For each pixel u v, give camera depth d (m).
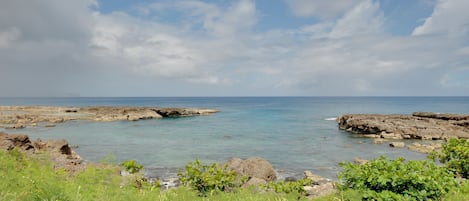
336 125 50.56
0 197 5.00
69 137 35.16
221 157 24.81
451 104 155.38
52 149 18.41
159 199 7.39
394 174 6.95
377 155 25.53
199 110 80.12
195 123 54.06
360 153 26.50
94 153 26.08
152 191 7.86
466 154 9.24
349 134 39.16
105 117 58.75
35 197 5.32
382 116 46.62
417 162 7.48
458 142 9.91
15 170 6.12
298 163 22.73
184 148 28.77
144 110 69.75
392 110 102.25
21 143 16.53
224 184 9.76
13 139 16.25
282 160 23.80
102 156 24.83
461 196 6.88
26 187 5.46
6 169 6.02
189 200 7.90
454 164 9.43
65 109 78.38
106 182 7.05
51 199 5.43
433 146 27.81
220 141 33.22
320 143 31.92
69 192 5.82
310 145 30.72
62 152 19.38
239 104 164.38
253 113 83.06
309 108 114.44
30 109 79.88
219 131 42.25
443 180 6.86
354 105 145.75
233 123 54.03
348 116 46.91
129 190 6.98
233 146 30.06
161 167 21.02
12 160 6.48
